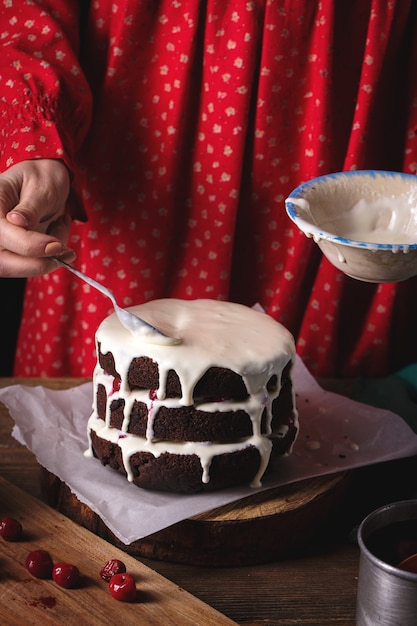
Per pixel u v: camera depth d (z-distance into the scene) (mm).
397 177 999
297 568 1005
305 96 1231
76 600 939
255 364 1021
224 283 1297
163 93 1237
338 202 994
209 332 1055
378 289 1313
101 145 1256
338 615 953
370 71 1207
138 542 1004
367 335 1342
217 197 1264
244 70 1209
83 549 990
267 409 1038
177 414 1018
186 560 1005
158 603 939
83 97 1181
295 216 943
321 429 1136
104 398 1057
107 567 961
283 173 1265
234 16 1195
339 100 1234
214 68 1217
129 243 1289
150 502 1015
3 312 1629
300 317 1337
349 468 1070
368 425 1143
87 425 1094
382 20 1191
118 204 1276
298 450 1101
